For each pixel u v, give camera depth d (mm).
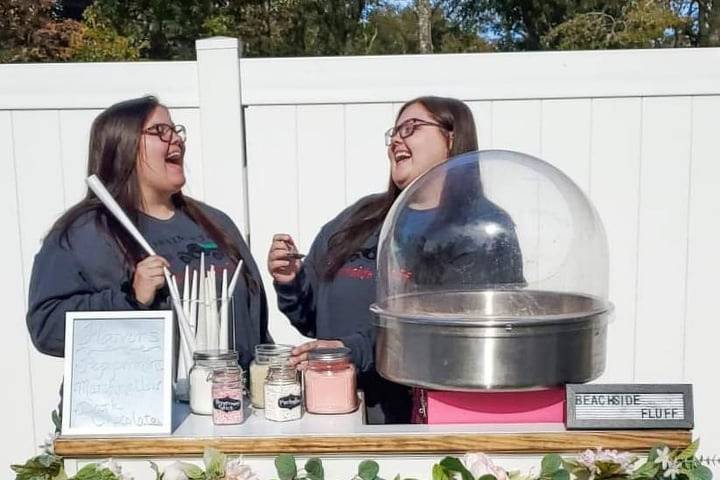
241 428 1198
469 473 1085
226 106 1827
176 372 1445
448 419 1197
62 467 1178
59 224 1824
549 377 1087
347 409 1266
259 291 1853
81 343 1224
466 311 1212
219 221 1837
